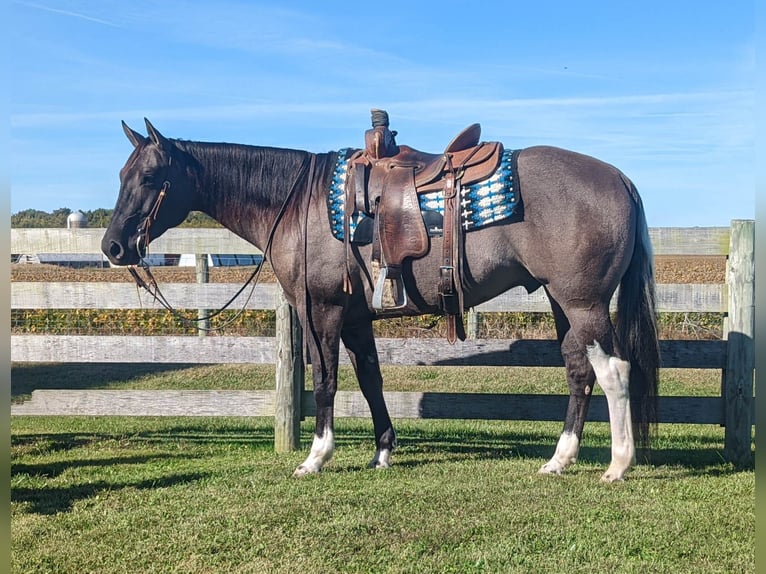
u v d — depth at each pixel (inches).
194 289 241.4
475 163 168.7
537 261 165.2
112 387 359.6
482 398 224.4
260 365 406.9
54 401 239.8
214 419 302.4
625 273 168.6
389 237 170.9
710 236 216.4
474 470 188.7
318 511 150.6
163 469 200.8
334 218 177.9
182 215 194.2
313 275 181.5
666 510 150.1
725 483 173.0
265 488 170.9
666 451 221.3
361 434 263.0
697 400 213.5
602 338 164.4
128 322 395.2
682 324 387.9
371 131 181.8
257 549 131.5
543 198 162.9
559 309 180.1
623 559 125.6
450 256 167.5
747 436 207.0
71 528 145.6
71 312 392.8
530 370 385.1
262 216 190.9
